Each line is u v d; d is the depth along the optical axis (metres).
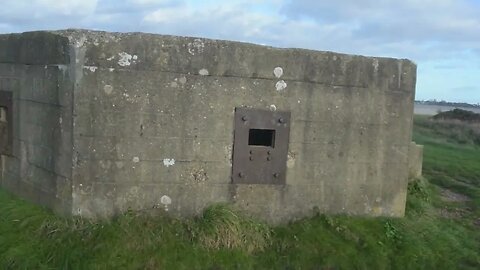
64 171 5.43
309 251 5.59
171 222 5.51
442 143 21.98
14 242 5.09
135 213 5.46
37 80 5.88
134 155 5.46
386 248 5.95
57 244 5.03
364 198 6.49
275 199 6.02
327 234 5.95
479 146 22.22
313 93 6.05
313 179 6.18
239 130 5.77
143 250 5.06
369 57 6.29
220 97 5.67
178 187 5.63
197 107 5.60
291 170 6.06
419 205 7.57
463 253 6.41
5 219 5.55
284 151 6.00
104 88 5.29
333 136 6.21
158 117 5.48
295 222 6.12
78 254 4.87
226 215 5.52
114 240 5.03
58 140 5.50
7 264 4.82
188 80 5.54
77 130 5.27
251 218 5.85
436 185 11.92
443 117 40.62
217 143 5.71
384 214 6.63
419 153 8.88
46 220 5.34
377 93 6.37
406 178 6.72
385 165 6.55
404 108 6.56
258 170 5.91
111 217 5.44
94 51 5.23
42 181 5.89
